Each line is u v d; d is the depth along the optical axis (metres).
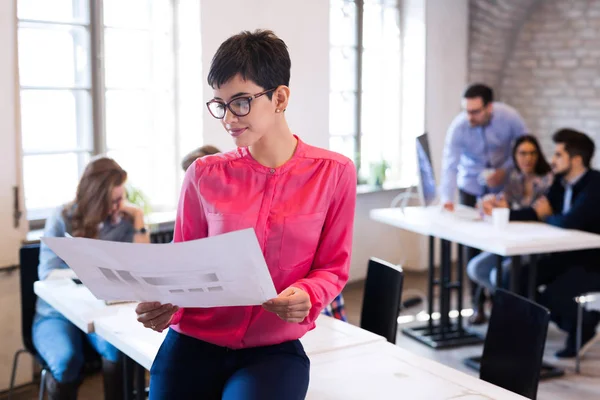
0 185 3.72
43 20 4.18
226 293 1.40
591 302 4.21
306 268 1.57
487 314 5.11
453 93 6.40
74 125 4.39
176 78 4.82
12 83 3.73
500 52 6.91
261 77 1.42
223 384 1.52
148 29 4.68
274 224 1.51
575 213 4.00
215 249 1.30
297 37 5.11
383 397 1.64
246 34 1.46
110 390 2.90
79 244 1.40
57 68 4.27
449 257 4.55
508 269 4.23
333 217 1.58
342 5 5.86
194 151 3.35
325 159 1.55
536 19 6.85
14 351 3.86
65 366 2.82
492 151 5.07
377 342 2.03
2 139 3.71
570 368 4.08
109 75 4.53
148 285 1.44
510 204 4.65
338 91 5.92
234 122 1.43
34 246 3.27
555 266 4.18
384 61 6.25
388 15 6.20
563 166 4.13
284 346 1.54
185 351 1.54
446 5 6.22
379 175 5.91
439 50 6.22
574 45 6.68
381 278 2.64
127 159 4.70
